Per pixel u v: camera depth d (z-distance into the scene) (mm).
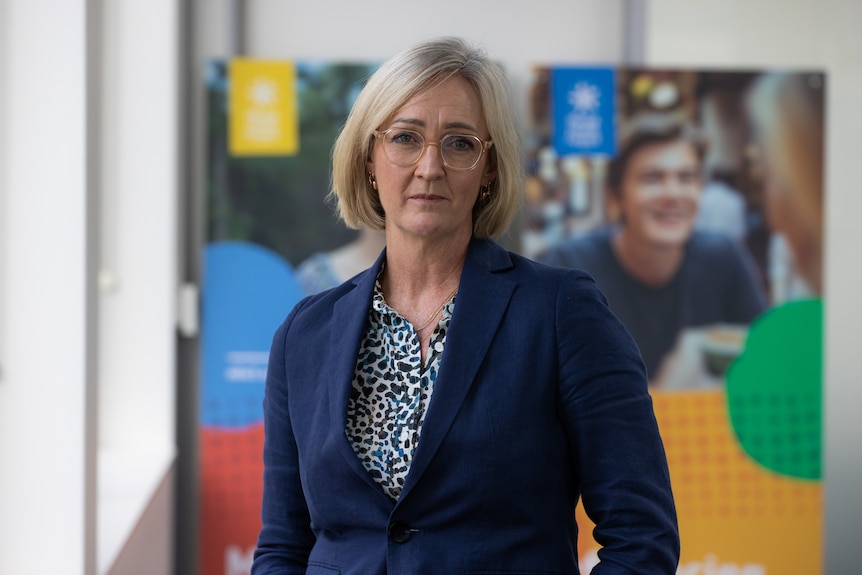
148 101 4883
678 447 5016
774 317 5055
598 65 5125
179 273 5023
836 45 5188
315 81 4965
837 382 5180
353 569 1718
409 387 1746
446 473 1663
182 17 5043
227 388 4977
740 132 5055
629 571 1649
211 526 4969
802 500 5062
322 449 1757
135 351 4941
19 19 3246
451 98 1730
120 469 4535
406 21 5172
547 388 1696
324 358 1854
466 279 1779
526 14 5227
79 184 3279
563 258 5000
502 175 1809
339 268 4965
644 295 5012
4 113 3256
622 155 5016
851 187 5199
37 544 3287
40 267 3281
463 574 1647
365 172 1877
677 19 5145
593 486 1702
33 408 3289
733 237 5043
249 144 4953
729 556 5027
